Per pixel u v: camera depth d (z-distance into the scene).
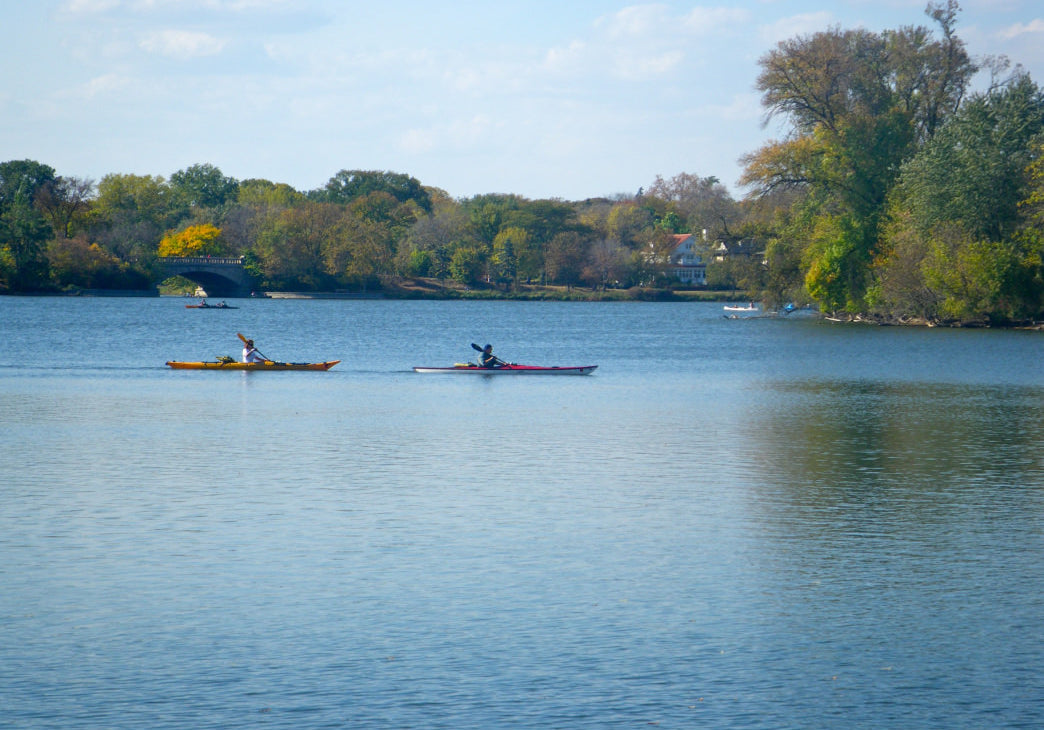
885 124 111.75
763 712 14.18
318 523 23.84
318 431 38.28
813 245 116.94
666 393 52.59
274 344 96.31
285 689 14.82
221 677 15.22
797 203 118.62
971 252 105.25
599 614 17.81
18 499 26.19
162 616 17.66
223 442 35.56
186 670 15.45
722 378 61.69
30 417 41.78
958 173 103.50
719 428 39.50
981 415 43.81
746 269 129.00
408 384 56.44
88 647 16.30
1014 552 21.67
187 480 28.75
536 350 89.88
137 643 16.47
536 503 26.02
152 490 27.38
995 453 33.75
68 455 32.75
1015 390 54.62
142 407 45.41
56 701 14.44
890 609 18.11
